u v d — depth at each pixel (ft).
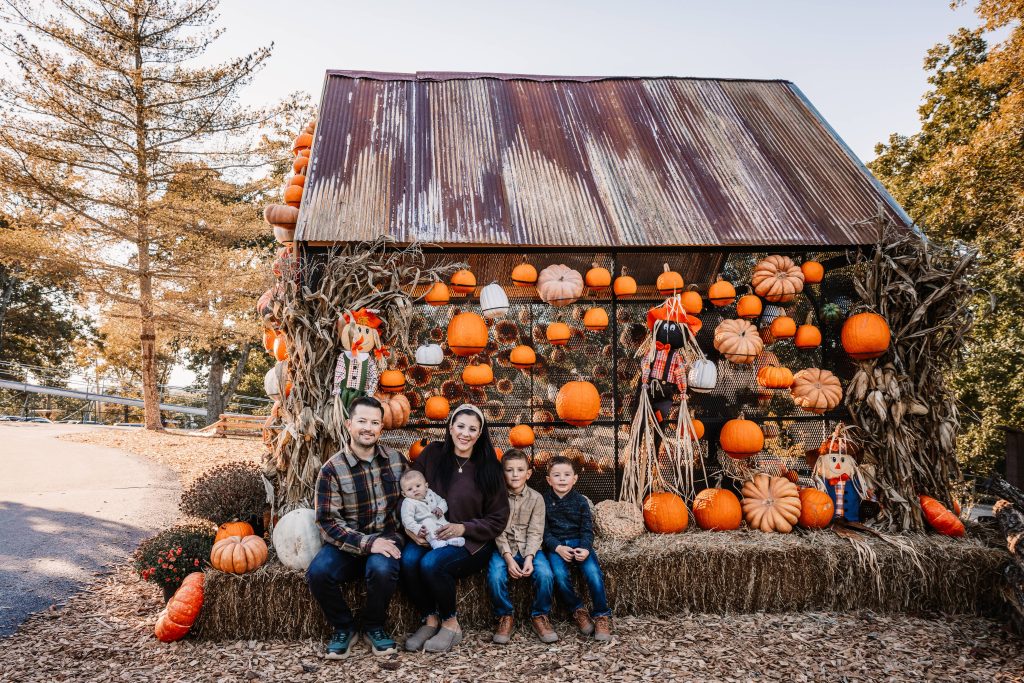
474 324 16.01
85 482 27.63
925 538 14.62
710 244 16.69
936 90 56.80
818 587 13.88
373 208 16.43
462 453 12.91
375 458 12.53
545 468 16.92
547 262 17.28
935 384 16.12
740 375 17.43
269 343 16.79
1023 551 12.38
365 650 11.78
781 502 15.06
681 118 21.47
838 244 17.03
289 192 18.24
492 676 10.80
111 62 44.65
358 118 19.61
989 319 48.21
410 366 16.88
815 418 17.33
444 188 17.53
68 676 10.62
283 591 12.22
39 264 44.29
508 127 20.20
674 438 16.46
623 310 17.72
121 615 13.38
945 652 11.90
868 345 15.78
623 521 14.46
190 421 112.37
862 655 11.72
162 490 26.37
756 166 19.65
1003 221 43.29
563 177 18.53
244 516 14.80
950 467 16.14
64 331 97.25
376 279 15.10
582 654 11.64
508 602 12.25
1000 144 41.52
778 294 16.76
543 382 17.33
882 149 61.41
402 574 12.03
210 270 48.14
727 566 13.67
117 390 89.45
